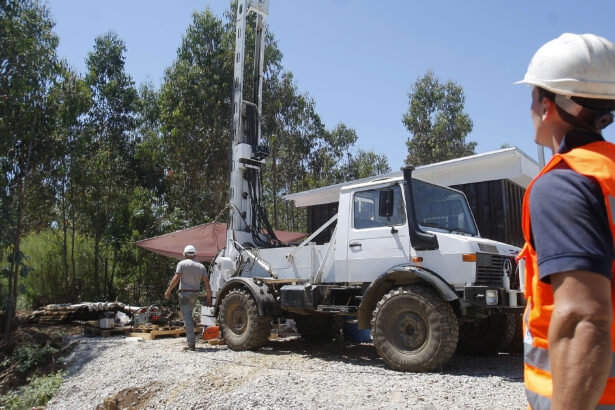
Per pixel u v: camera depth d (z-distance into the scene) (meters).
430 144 29.41
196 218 19.25
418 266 6.29
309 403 4.76
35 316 12.84
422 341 5.92
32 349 8.77
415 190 6.80
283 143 25.77
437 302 5.86
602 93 1.33
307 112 27.33
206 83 19.23
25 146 12.52
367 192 7.16
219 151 19.70
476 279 5.96
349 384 5.31
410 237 6.49
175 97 19.38
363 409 4.50
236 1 21.11
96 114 20.80
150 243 12.33
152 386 6.07
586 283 1.12
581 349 1.10
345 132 31.86
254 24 20.92
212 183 20.17
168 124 19.62
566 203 1.19
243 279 8.18
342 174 31.20
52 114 12.70
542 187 1.26
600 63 1.34
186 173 20.12
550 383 1.30
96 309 12.40
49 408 6.54
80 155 15.02
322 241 12.92
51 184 15.61
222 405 5.00
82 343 9.39
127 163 21.09
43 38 12.78
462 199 7.58
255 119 9.95
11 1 11.71
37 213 16.30
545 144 1.50
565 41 1.43
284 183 27.31
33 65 11.91
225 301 8.38
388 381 5.40
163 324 11.02
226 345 8.73
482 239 6.62
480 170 10.30
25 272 11.42
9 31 11.38
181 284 8.38
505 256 6.44
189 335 8.16
